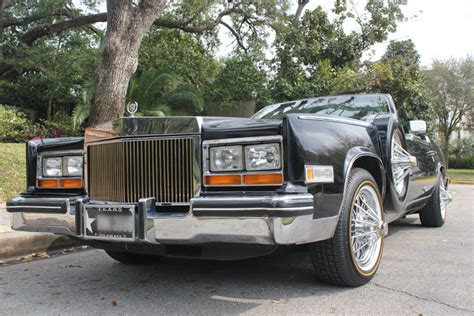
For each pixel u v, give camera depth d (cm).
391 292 331
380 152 386
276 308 300
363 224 346
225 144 289
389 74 1302
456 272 385
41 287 365
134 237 296
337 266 321
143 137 311
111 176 330
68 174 362
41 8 1694
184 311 299
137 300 324
